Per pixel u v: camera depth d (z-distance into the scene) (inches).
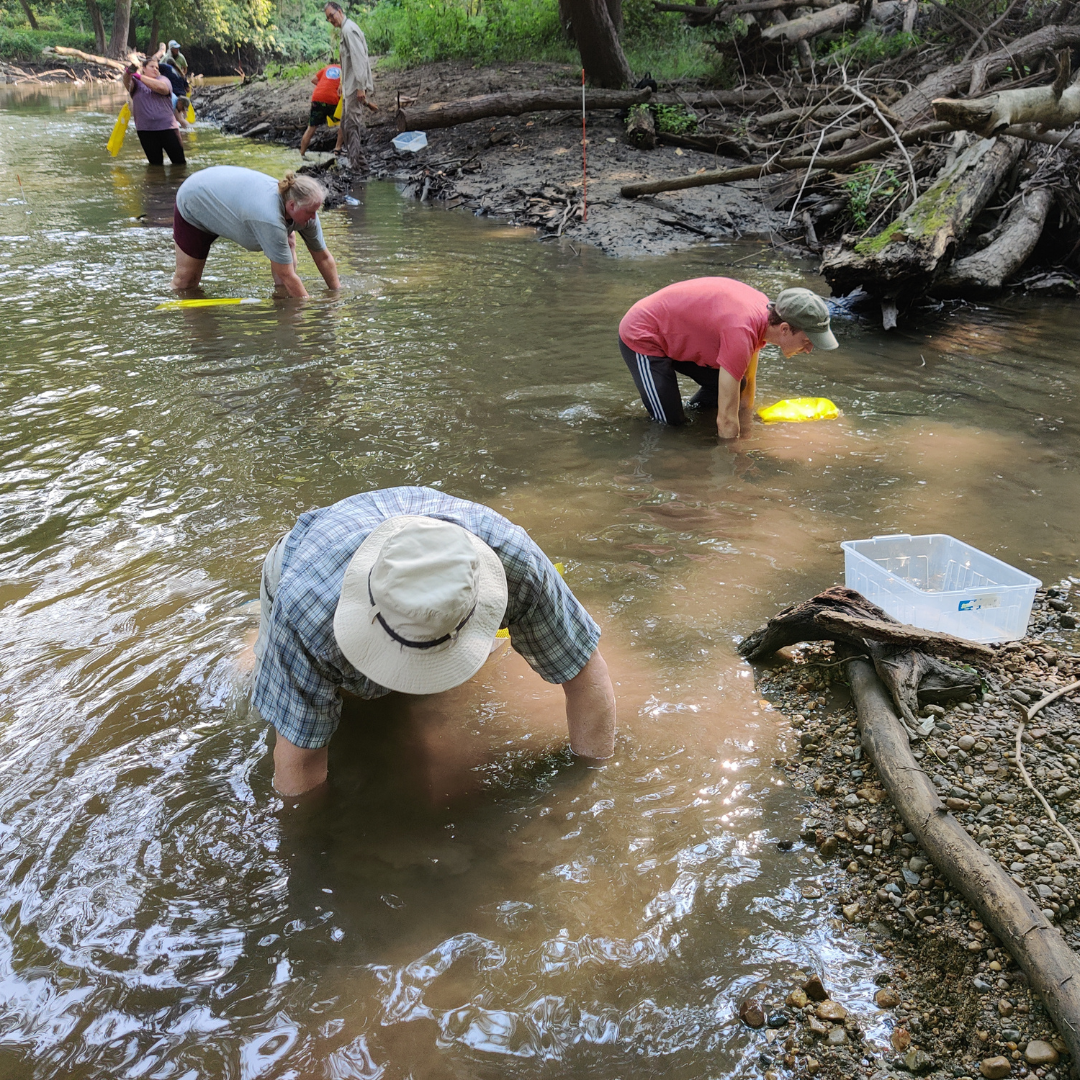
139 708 120.6
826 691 125.3
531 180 481.4
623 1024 82.8
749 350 193.9
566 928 91.6
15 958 88.3
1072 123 321.1
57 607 141.6
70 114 913.5
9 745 113.9
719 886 96.4
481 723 120.0
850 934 91.7
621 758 113.3
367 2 1598.2
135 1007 84.1
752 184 452.1
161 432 203.9
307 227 298.2
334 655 93.7
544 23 730.8
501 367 244.7
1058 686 121.2
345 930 91.4
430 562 85.0
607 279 332.2
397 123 574.6
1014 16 503.2
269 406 217.6
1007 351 263.9
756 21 582.6
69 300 300.7
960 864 92.4
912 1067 79.4
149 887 95.9
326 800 106.9
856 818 104.2
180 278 306.8
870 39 550.3
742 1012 83.6
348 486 179.9
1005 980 85.0
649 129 506.3
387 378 235.9
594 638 107.4
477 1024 82.7
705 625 138.9
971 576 139.6
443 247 382.3
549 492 178.9
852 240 324.8
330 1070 79.1
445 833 102.7
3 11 1818.4
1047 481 183.6
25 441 199.2
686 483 183.0
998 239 330.6
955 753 109.9
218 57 1819.6
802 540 161.9
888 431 207.9
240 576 149.5
